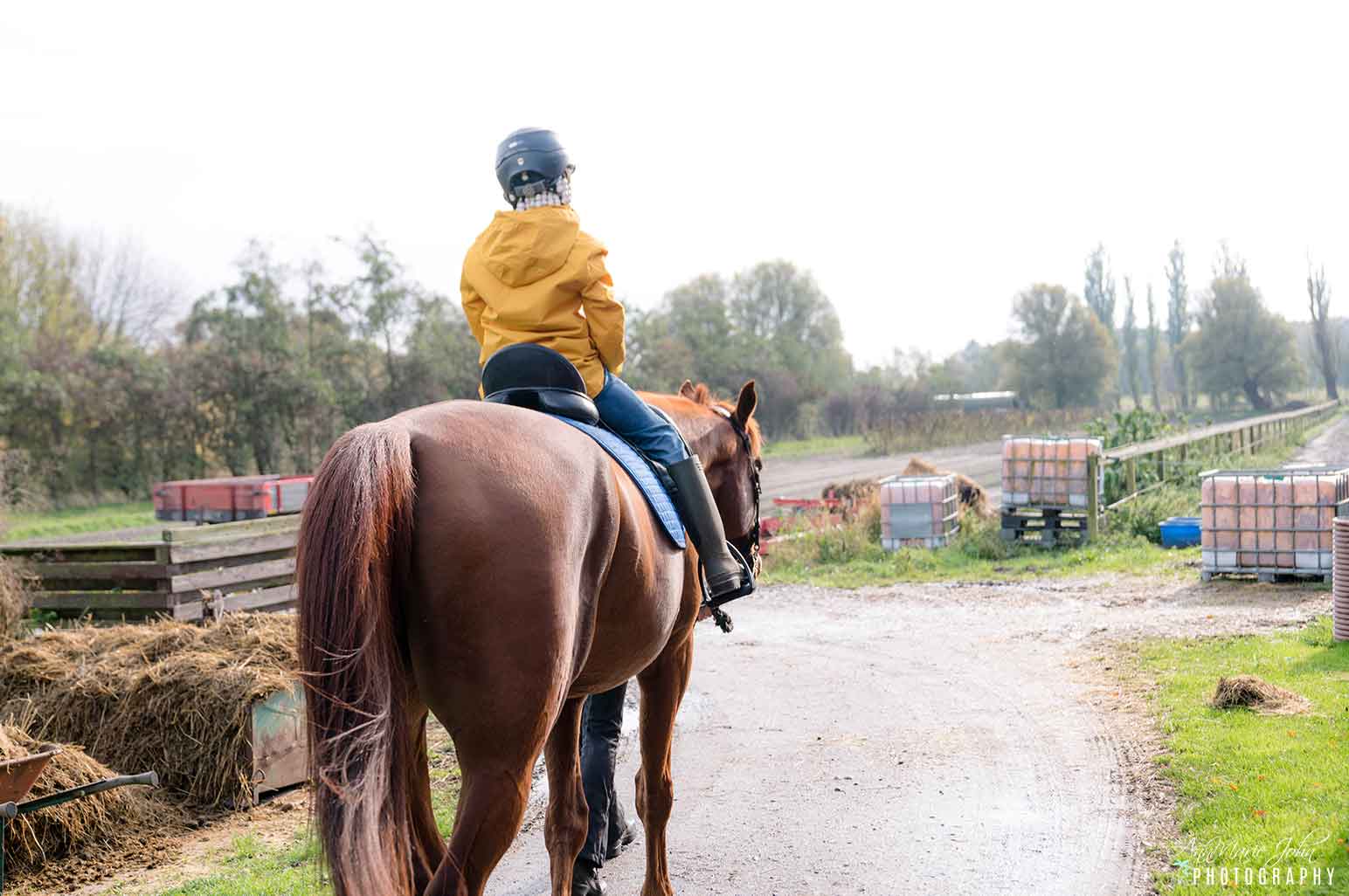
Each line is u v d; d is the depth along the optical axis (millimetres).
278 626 6520
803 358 65125
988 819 4957
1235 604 9711
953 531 14742
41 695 5914
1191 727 5891
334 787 1994
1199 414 80812
